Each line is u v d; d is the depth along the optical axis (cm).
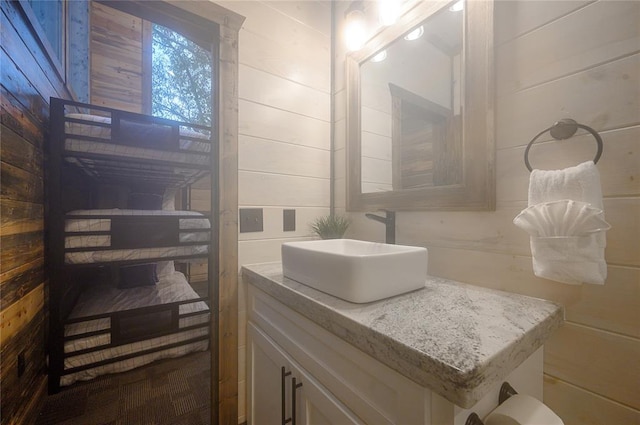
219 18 114
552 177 68
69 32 200
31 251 128
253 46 125
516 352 52
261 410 107
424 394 48
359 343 59
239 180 121
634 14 61
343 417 66
